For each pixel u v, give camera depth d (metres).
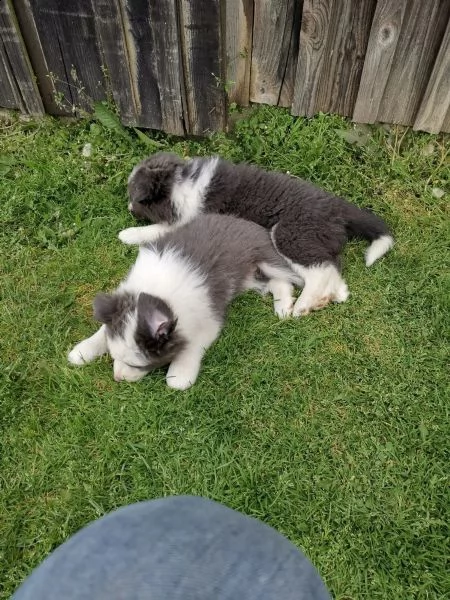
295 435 0.59
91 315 0.70
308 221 0.70
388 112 0.83
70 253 0.76
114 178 0.83
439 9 0.71
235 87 0.87
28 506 0.55
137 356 0.59
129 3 0.73
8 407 0.61
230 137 0.87
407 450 0.58
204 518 0.27
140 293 0.61
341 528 0.54
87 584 0.23
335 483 0.56
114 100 0.85
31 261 0.75
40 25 0.79
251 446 0.59
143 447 0.58
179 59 0.78
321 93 0.84
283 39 0.80
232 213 0.76
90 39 0.79
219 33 0.75
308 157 0.83
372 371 0.64
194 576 0.24
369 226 0.72
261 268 0.72
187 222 0.75
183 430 0.60
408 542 0.53
